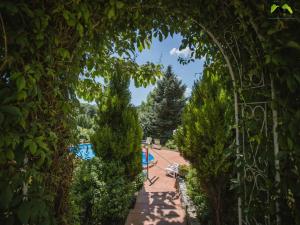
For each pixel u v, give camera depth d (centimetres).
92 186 373
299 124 150
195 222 354
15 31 128
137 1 193
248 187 205
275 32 156
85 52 209
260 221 196
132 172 461
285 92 162
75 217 229
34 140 131
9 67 126
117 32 221
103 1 173
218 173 310
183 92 2036
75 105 187
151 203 473
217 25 205
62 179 185
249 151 207
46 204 151
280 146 167
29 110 132
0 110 115
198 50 264
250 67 199
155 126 1972
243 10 170
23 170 135
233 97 242
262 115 193
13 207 132
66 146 186
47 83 153
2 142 117
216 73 266
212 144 318
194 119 348
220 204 317
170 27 227
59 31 155
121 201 390
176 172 744
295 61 153
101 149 418
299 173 153
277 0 155
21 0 128
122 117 446
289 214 165
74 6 151
